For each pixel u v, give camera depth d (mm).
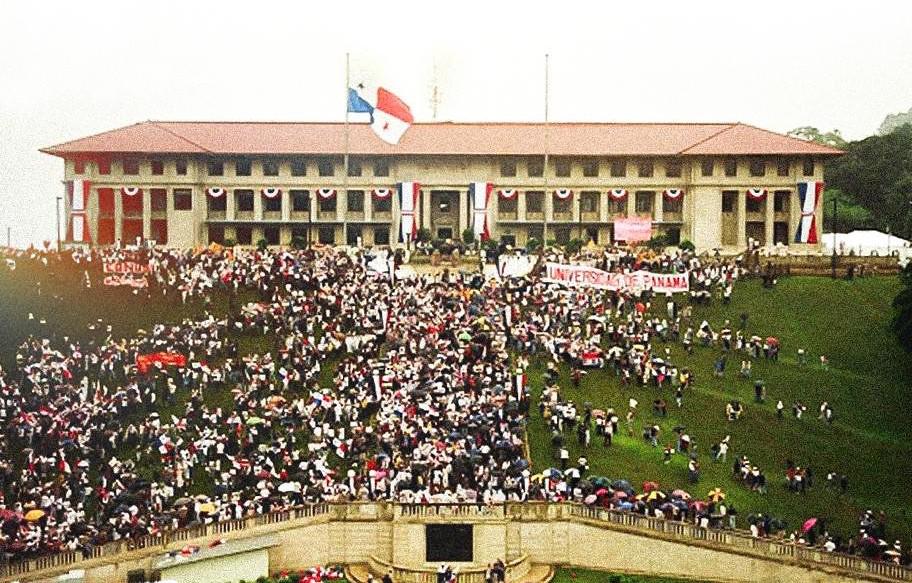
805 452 87250
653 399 92250
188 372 91312
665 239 153875
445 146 166375
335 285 110312
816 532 74000
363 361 91438
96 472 78062
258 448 79188
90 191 165125
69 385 90312
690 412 90938
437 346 93688
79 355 96000
